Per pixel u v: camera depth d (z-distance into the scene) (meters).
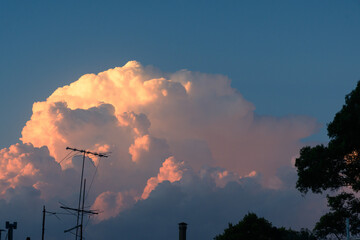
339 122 61.25
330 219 63.75
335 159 63.41
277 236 67.00
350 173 62.78
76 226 61.38
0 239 57.75
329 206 64.19
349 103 61.84
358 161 61.72
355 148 61.53
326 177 63.53
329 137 63.50
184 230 62.97
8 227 58.09
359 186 61.31
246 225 67.50
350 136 60.38
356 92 61.31
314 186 65.12
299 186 65.81
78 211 61.78
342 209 63.75
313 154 63.84
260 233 66.19
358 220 62.94
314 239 65.44
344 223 63.41
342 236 63.81
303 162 65.06
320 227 64.19
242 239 66.19
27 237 59.31
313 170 63.44
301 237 66.50
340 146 60.88
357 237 62.69
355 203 63.50
